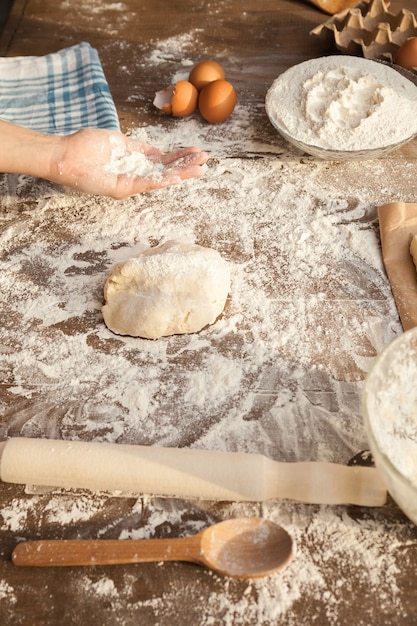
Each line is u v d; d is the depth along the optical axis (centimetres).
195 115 137
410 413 80
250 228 116
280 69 145
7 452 82
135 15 161
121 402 93
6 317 105
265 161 127
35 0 168
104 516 82
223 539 76
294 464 82
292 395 92
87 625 74
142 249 114
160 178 115
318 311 102
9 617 75
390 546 77
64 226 119
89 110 133
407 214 112
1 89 139
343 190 121
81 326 103
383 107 119
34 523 82
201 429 89
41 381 96
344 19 143
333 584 75
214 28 156
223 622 73
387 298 103
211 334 100
